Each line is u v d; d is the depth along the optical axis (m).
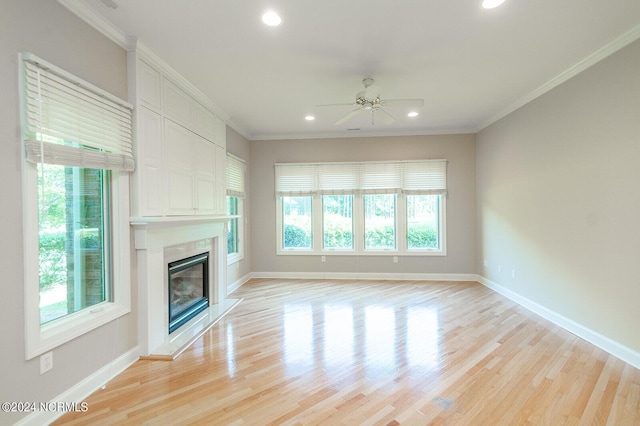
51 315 2.05
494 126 4.85
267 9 2.20
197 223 3.68
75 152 2.06
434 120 5.03
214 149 4.18
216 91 3.69
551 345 2.94
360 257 5.87
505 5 2.17
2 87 1.67
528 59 2.97
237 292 4.94
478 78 3.40
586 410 1.99
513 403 2.07
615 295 2.73
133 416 1.95
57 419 1.92
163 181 3.01
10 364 1.70
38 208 1.87
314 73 3.24
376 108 3.43
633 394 2.15
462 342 3.01
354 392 2.19
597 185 2.90
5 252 1.68
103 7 2.17
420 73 3.27
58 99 1.96
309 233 6.02
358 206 5.87
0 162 1.66
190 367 2.56
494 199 4.89
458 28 2.46
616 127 2.69
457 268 5.66
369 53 2.84
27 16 1.80
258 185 6.00
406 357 2.71
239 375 2.43
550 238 3.57
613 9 2.22
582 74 3.05
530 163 3.93
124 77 2.58
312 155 5.91
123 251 2.55
